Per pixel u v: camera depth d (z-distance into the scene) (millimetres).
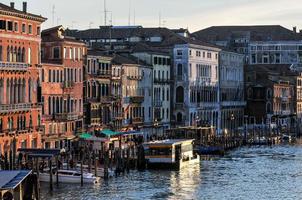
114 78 128500
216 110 169250
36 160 83500
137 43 151375
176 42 154125
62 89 112062
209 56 165125
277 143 158875
